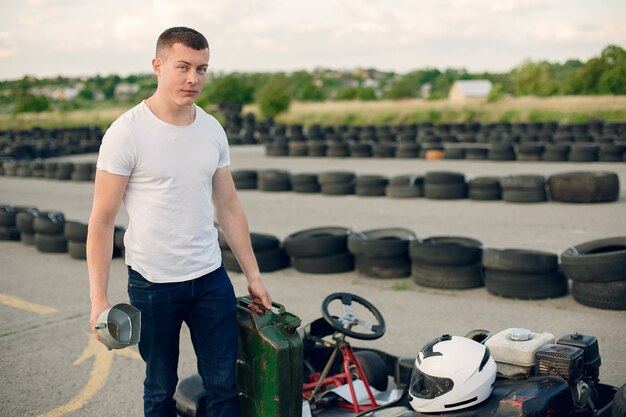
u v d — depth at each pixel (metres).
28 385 4.92
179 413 3.59
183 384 3.69
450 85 128.50
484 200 12.15
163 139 2.64
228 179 2.93
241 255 2.98
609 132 22.72
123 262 9.02
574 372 3.04
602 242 6.27
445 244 6.87
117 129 2.60
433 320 5.87
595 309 5.96
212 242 2.81
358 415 3.29
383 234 7.81
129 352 5.57
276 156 23.58
